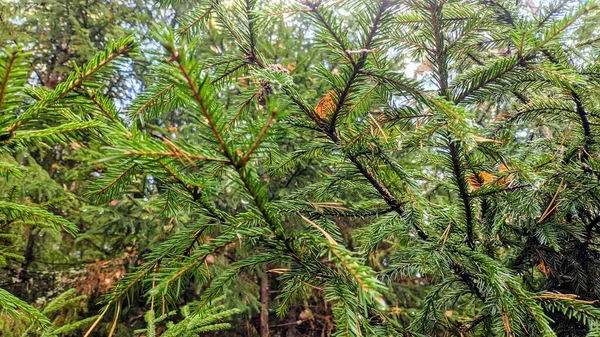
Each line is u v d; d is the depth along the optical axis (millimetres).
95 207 1428
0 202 434
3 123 331
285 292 576
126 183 433
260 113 312
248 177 323
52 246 1713
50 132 356
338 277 428
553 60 632
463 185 567
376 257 1753
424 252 520
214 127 284
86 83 345
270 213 352
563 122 752
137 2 2344
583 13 410
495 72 492
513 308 497
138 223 1636
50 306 734
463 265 581
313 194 623
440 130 497
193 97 264
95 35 2252
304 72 1595
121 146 284
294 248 391
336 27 436
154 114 555
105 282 1594
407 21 583
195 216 1622
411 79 435
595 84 573
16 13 2102
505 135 724
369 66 446
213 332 2094
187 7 2148
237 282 1775
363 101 496
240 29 514
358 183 620
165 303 480
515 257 756
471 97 536
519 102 815
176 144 300
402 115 513
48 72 2191
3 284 1524
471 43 662
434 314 646
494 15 648
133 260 1705
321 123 507
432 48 530
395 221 601
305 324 2256
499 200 604
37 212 445
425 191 1171
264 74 432
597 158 653
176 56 245
